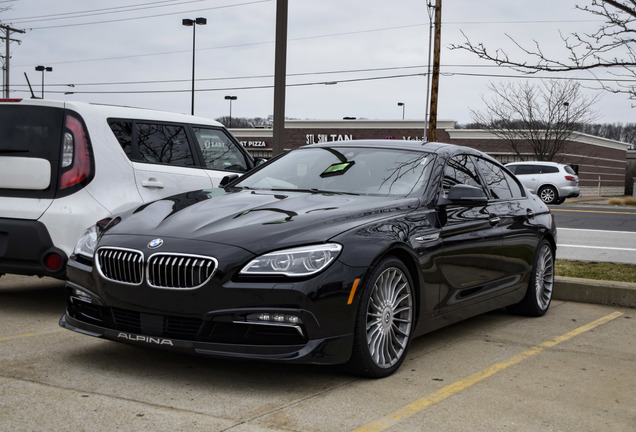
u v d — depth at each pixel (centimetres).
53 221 533
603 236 1359
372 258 390
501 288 546
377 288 402
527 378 416
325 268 372
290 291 362
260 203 443
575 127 4322
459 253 479
